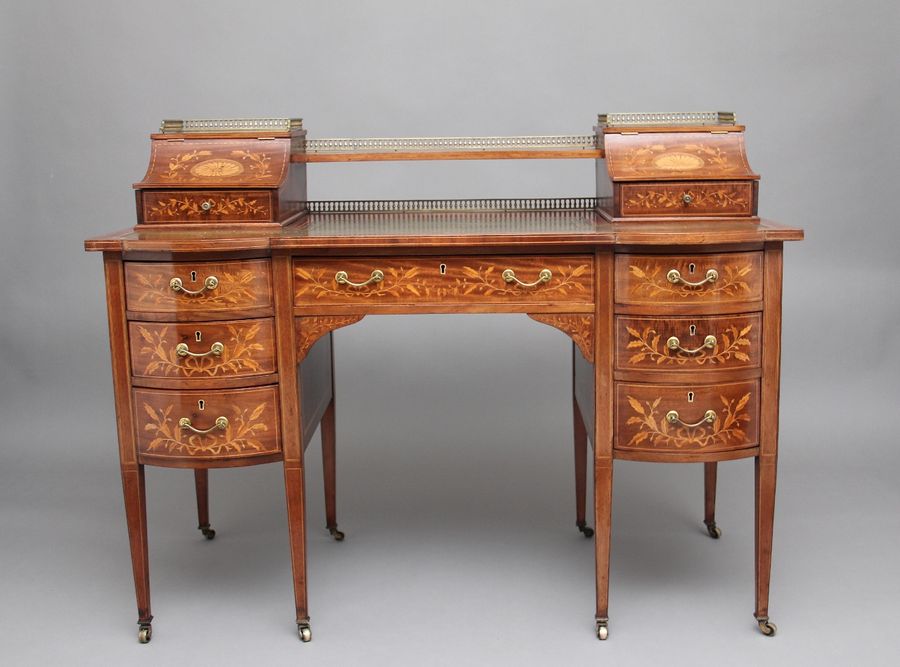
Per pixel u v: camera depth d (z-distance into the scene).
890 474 4.07
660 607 3.09
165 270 2.71
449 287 2.76
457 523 3.75
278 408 2.82
